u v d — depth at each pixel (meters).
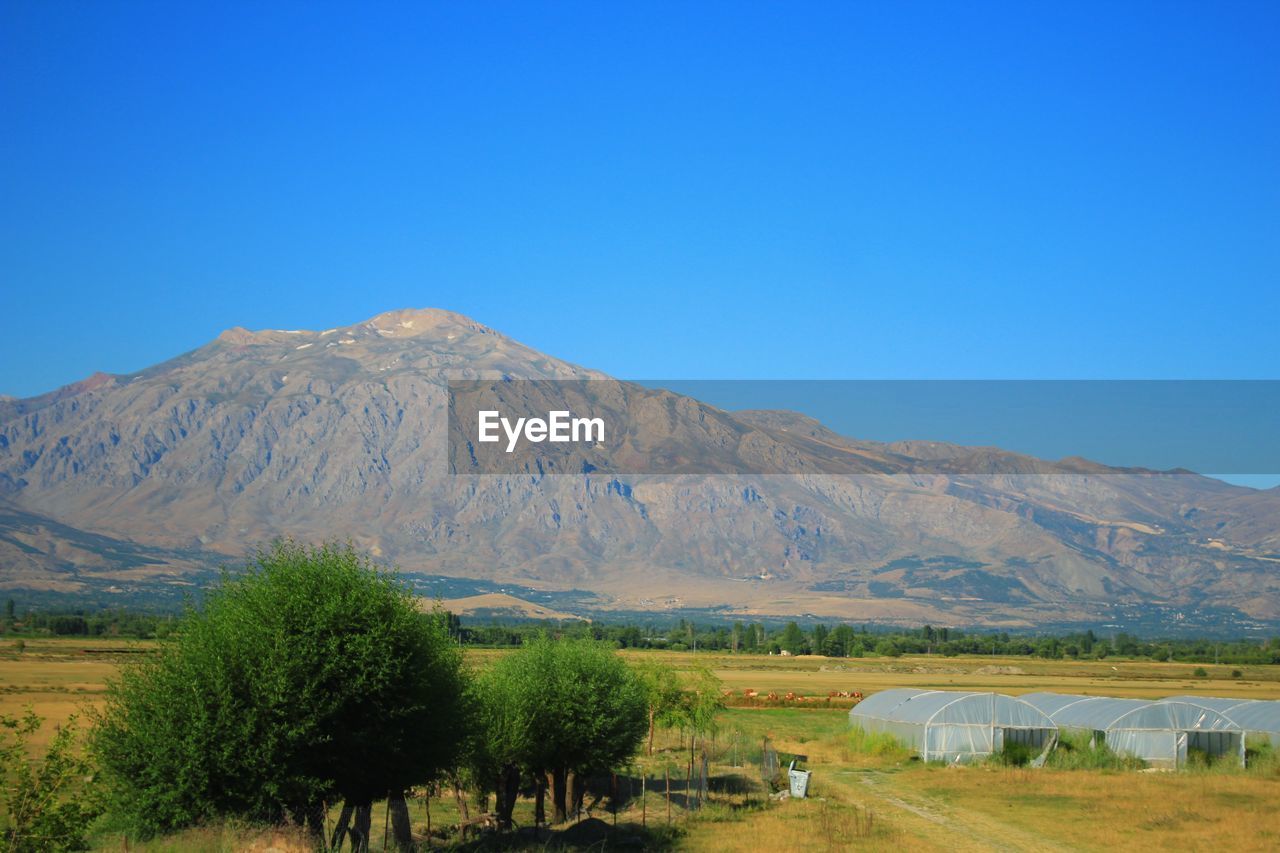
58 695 112.81
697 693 84.31
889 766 72.88
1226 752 72.00
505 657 54.50
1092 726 74.69
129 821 33.22
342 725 35.22
